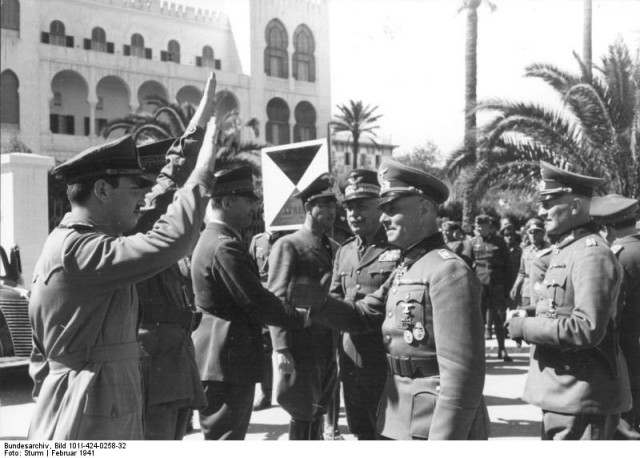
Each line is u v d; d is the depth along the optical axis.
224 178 3.53
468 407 2.26
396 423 2.49
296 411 3.75
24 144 27.14
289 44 35.81
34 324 2.26
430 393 2.41
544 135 11.66
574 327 2.88
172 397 3.14
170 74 31.75
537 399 3.15
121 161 2.32
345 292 3.89
